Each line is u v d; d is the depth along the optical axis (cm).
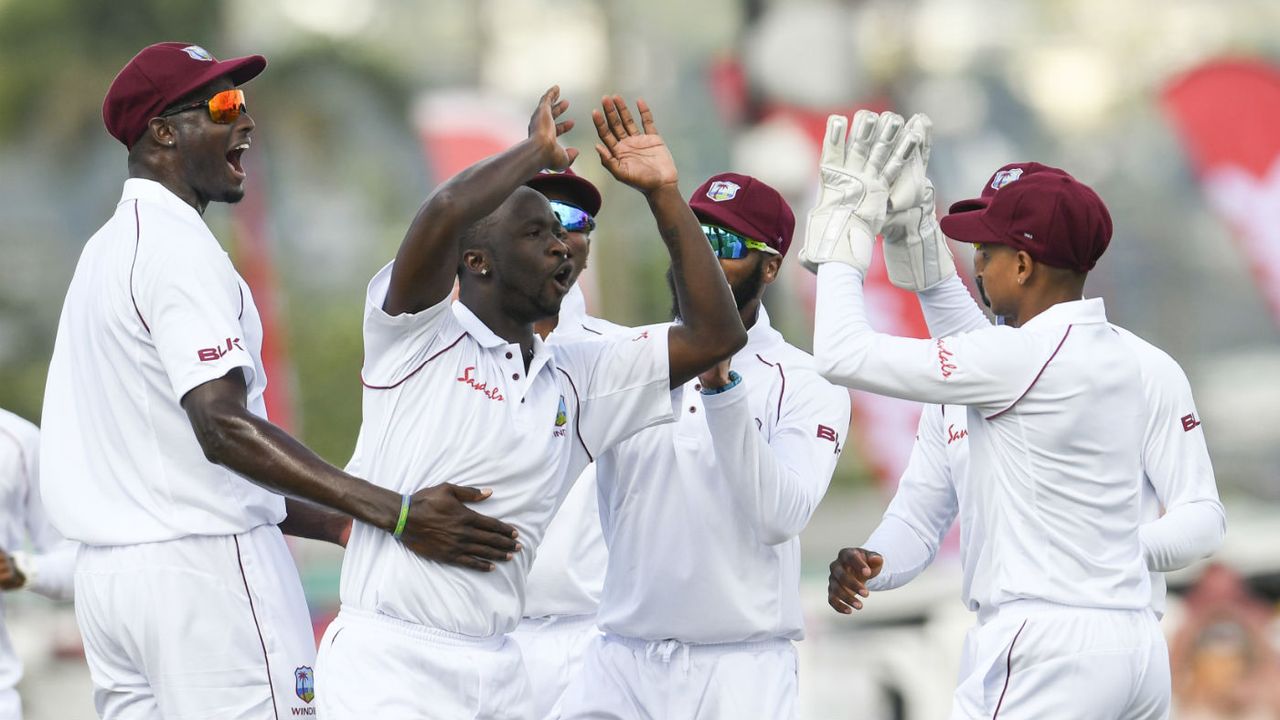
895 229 1816
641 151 1562
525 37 8962
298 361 7769
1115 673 1580
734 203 1806
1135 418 1614
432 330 1534
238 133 1695
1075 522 1591
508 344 1566
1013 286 1642
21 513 2056
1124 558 1609
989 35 8812
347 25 8675
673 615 1794
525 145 1494
